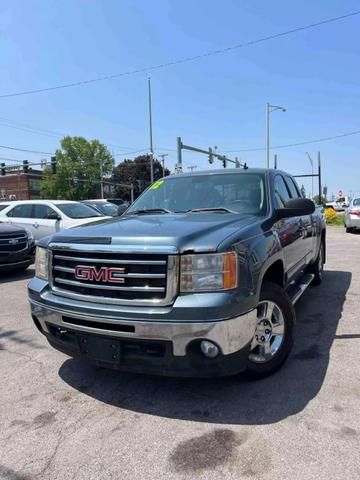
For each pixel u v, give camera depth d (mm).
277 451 2600
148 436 2826
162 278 2900
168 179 5055
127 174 92312
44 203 12250
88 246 3150
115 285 3016
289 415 3010
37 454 2676
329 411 3043
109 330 3031
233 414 3057
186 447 2686
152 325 2867
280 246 3875
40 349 4512
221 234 3121
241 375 3570
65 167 79875
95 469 2510
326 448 2607
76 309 3150
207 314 2811
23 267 9148
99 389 3547
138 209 4738
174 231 3119
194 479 2387
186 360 2902
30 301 3619
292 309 3766
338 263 9695
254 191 4395
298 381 3539
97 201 18219
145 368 3014
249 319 3055
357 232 18141
